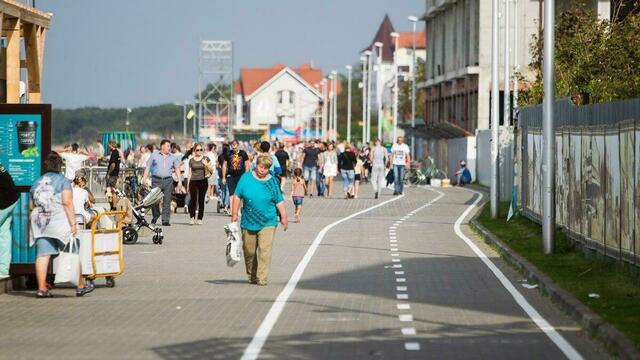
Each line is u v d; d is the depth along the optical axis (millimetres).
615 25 89500
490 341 31938
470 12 189875
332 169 124625
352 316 37344
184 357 29578
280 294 43562
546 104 57312
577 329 34094
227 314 37969
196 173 81375
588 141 54562
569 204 60281
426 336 32938
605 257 50281
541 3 173625
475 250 62625
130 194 98625
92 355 29984
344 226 81312
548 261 52375
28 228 45844
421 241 68625
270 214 46688
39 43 68125
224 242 67438
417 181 166500
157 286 46438
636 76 82875
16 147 46188
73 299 42531
